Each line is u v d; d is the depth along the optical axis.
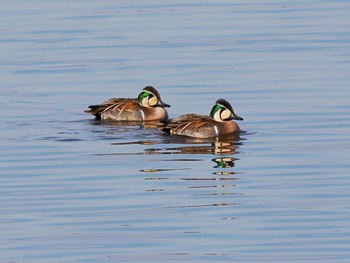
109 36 40.78
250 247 19.97
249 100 31.61
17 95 32.78
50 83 34.28
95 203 22.58
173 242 20.25
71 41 40.12
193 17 43.94
